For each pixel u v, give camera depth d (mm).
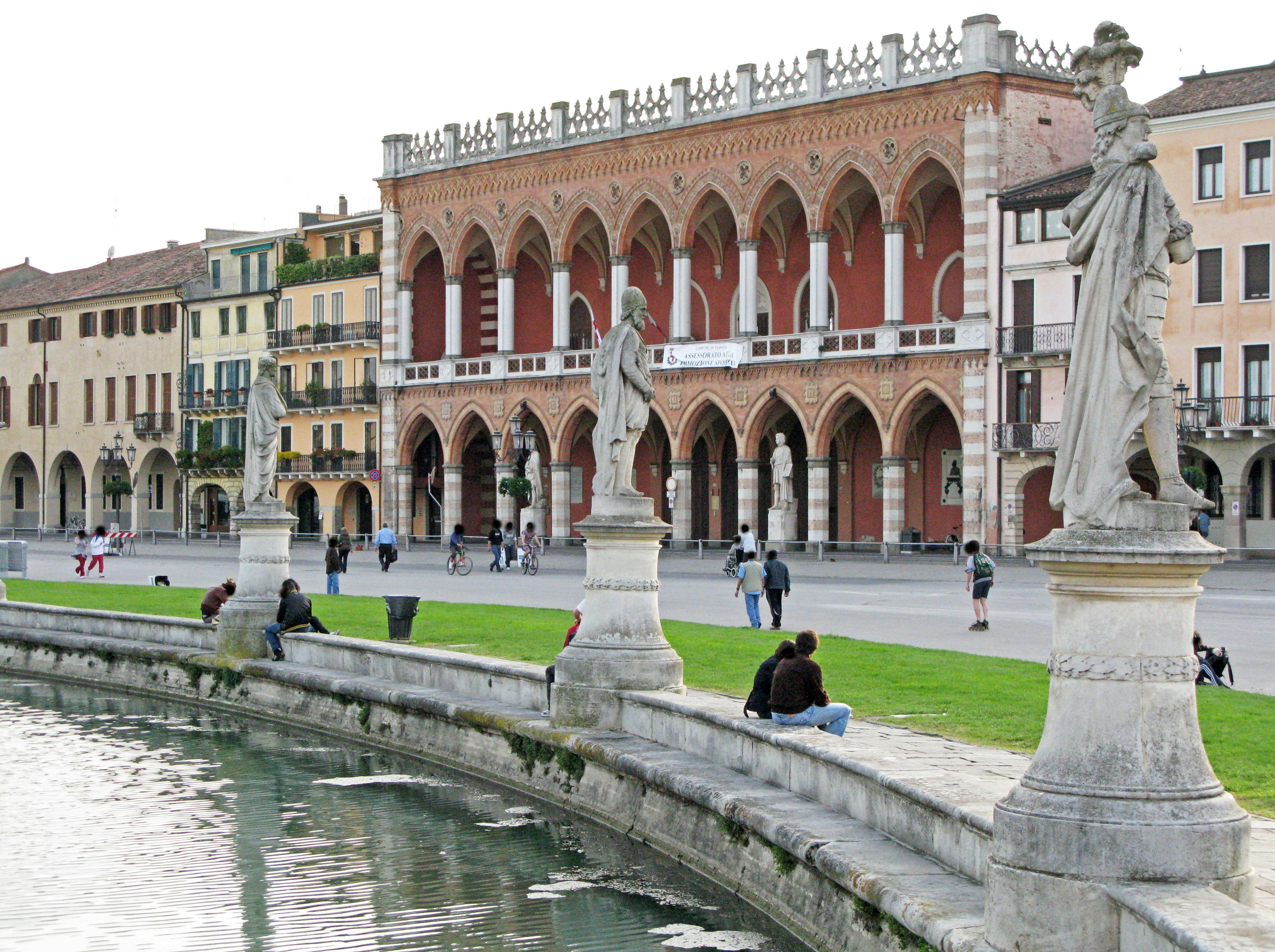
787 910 15906
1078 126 68625
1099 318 11281
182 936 16844
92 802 23578
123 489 108000
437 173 86938
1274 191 58625
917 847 14477
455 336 87062
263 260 102188
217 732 29984
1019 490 65000
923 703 22156
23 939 16703
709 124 74750
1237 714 20922
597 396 22625
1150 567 10820
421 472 92875
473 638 32281
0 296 125875
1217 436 59469
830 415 71562
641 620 22484
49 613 40000
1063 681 11188
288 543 34094
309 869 19516
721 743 19500
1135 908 10305
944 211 71812
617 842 20344
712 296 81875
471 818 21984
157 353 108688
